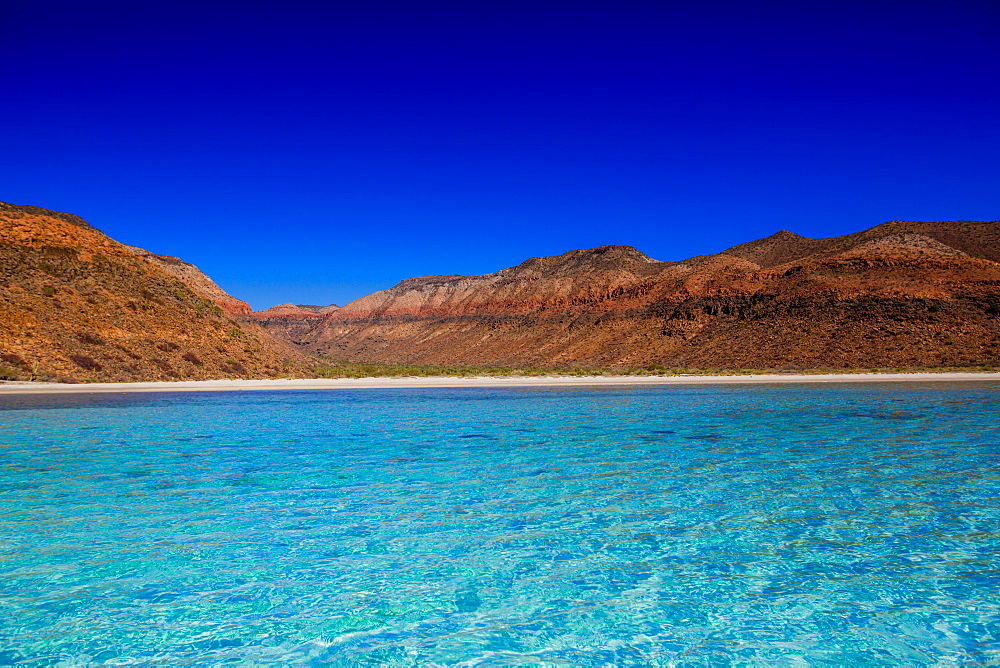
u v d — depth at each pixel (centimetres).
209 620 677
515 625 666
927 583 766
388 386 5522
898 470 1429
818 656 602
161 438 2045
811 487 1262
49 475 1420
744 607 705
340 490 1266
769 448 1767
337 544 920
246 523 1028
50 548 902
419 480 1362
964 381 5288
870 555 862
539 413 2912
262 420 2623
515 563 841
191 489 1277
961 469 1436
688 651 611
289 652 611
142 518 1058
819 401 3400
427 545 915
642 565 832
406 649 616
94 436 2091
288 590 755
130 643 627
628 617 683
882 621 670
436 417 2755
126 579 787
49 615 687
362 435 2119
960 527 982
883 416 2583
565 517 1058
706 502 1151
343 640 635
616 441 1947
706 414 2777
